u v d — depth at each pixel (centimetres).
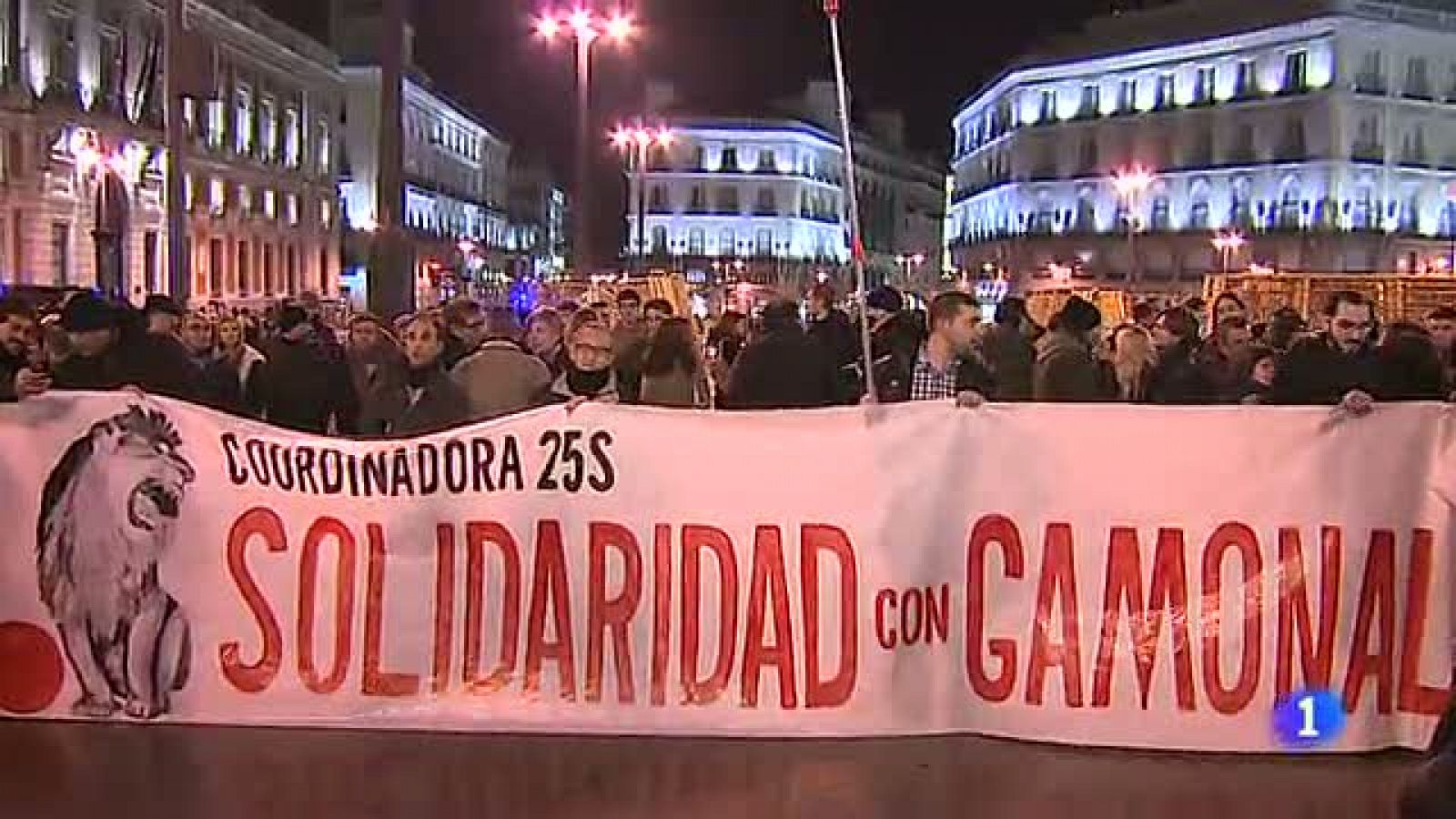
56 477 659
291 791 575
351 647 651
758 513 640
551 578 646
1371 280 2414
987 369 923
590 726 641
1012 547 636
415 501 651
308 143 7569
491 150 11550
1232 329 1130
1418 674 627
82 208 4975
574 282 2714
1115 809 559
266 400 1021
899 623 637
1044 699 634
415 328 883
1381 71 6975
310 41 7512
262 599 654
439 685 649
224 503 657
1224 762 615
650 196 11119
